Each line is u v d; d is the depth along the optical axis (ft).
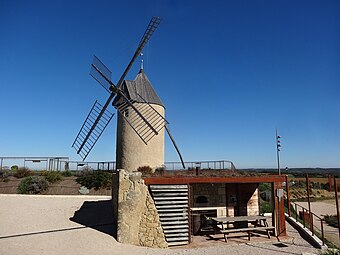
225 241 40.19
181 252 34.71
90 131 60.23
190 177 40.50
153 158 60.23
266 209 62.64
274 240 41.09
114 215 43.93
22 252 30.37
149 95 64.08
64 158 81.30
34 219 42.65
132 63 53.42
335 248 37.22
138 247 35.22
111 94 56.90
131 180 37.81
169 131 61.31
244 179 42.70
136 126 60.13
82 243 34.47
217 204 47.96
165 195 39.29
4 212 44.39
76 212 47.73
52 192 66.44
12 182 69.67
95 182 69.26
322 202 125.80
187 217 39.52
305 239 41.88
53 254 30.71
